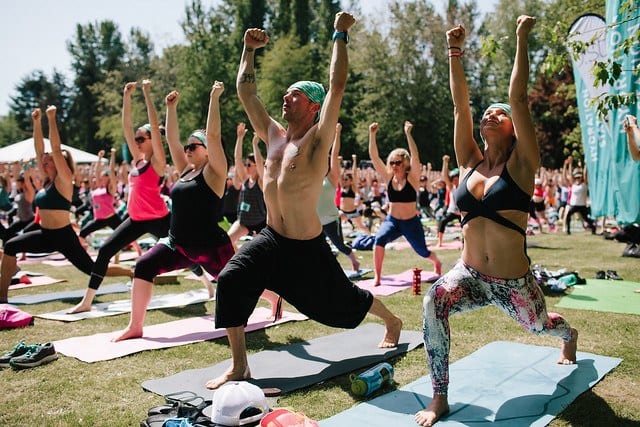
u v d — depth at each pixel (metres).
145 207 6.73
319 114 4.33
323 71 52.81
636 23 7.22
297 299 4.30
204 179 5.43
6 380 4.32
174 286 8.62
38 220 8.66
